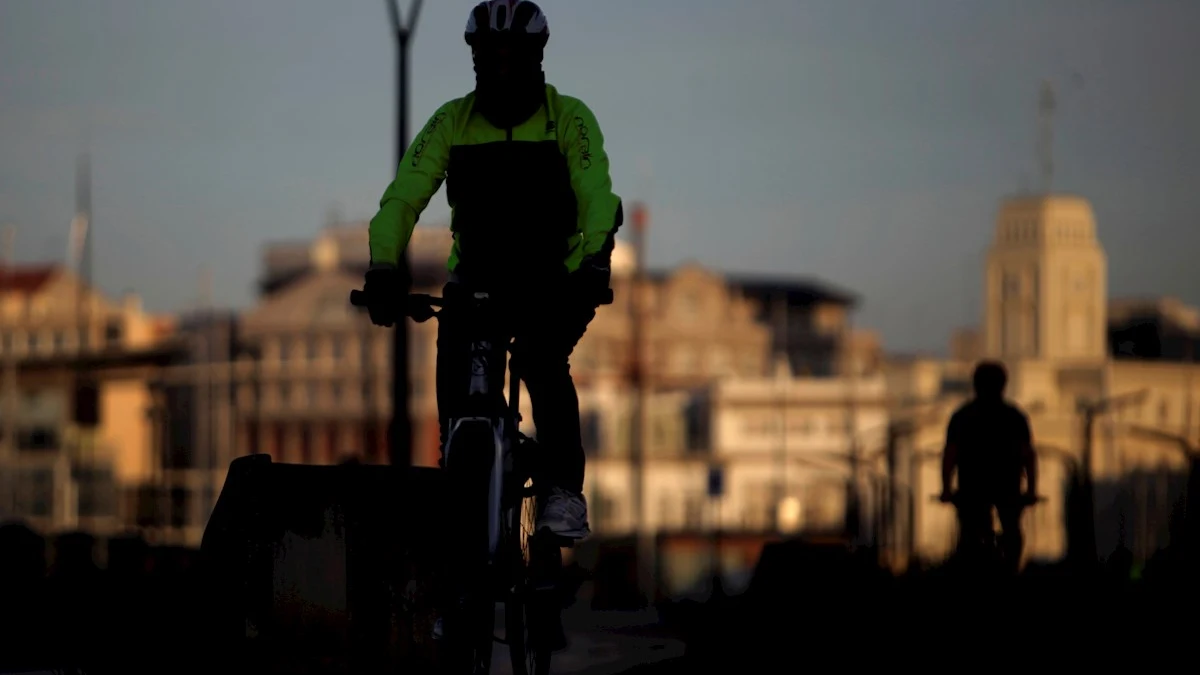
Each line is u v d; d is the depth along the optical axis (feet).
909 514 231.91
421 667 49.65
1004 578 97.91
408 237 49.08
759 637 90.94
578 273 46.96
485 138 49.08
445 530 48.08
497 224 48.80
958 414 103.50
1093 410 307.58
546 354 48.29
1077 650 78.13
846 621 93.81
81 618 55.36
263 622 50.65
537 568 49.65
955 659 79.10
